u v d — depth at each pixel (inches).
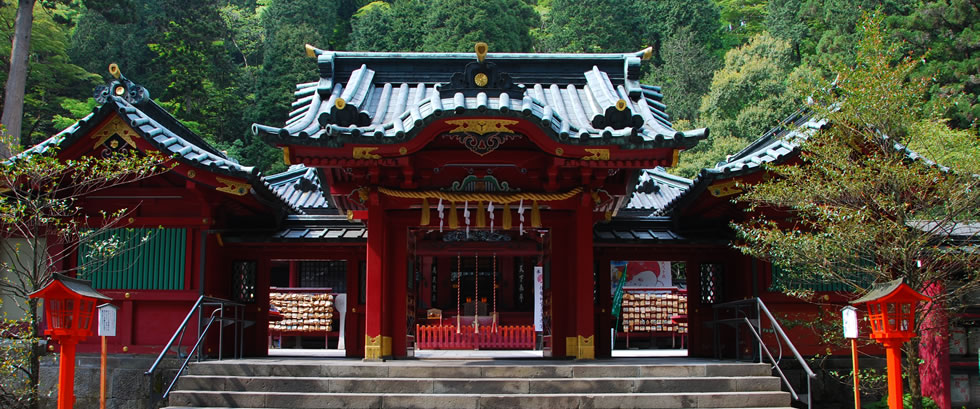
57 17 1473.9
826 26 2005.4
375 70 610.2
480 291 1066.1
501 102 477.1
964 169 440.8
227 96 2060.8
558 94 589.3
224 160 549.0
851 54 1576.0
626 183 553.9
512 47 2288.4
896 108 449.7
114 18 1508.4
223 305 577.0
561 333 554.6
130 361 554.6
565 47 2479.1
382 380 449.4
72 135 522.9
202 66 1996.8
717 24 2640.3
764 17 2726.4
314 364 470.6
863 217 440.8
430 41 2256.4
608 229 674.2
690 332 654.5
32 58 1659.7
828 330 524.7
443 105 481.4
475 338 772.6
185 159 523.5
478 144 503.2
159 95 2026.3
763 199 482.0
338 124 495.8
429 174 543.8
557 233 567.8
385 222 553.3
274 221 649.6
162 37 2015.3
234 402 438.9
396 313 552.7
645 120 545.0
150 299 561.6
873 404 542.6
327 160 496.1
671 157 492.4
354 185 553.9
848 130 474.3
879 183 448.8
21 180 507.8
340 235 647.8
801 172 462.9
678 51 2239.2
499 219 561.3
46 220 475.2
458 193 536.4
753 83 1788.9
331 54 607.5
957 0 1391.5
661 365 470.6
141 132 521.7
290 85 2026.3
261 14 2950.3
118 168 527.8
